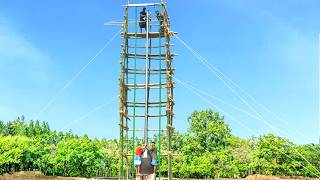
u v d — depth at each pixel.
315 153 99.56
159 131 28.66
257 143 102.75
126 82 29.25
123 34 28.95
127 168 29.11
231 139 111.75
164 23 28.89
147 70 28.83
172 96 30.23
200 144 111.25
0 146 109.12
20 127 146.00
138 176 25.78
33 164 111.00
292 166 97.69
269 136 98.31
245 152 107.69
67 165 112.81
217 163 106.12
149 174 25.64
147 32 28.80
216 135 112.12
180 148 113.75
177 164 107.50
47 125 151.88
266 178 93.50
